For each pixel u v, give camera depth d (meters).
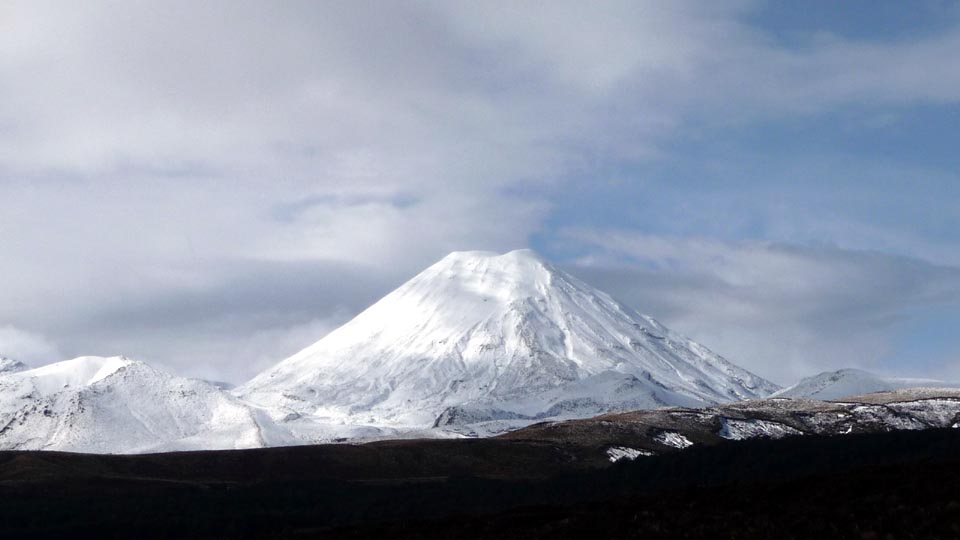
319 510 142.88
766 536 69.94
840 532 68.69
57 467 180.25
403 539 89.56
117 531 132.75
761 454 150.00
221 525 133.25
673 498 89.69
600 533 78.25
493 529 87.88
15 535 133.50
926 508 71.00
